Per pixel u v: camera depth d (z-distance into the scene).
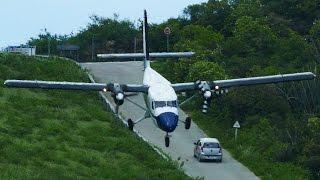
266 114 179.50
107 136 153.75
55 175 115.69
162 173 131.00
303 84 183.25
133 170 129.12
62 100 180.62
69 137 146.38
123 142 147.88
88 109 176.25
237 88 182.00
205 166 150.38
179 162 152.12
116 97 134.12
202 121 187.75
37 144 137.75
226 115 184.12
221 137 173.38
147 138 169.50
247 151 157.12
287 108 180.75
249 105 181.25
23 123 150.12
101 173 123.69
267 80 150.25
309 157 148.25
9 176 111.38
